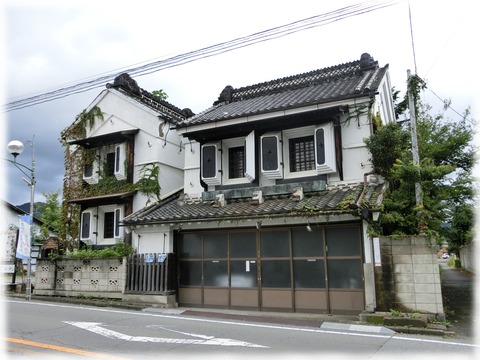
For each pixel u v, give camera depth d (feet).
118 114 60.90
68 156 64.59
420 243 33.55
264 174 45.78
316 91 51.83
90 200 57.82
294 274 40.27
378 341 26.58
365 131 42.70
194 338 27.14
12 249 62.44
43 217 100.27
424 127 49.16
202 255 45.44
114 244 56.70
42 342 25.43
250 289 42.09
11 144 52.16
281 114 43.98
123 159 57.52
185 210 46.88
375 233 35.14
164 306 43.55
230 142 50.29
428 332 29.19
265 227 42.24
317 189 42.45
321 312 38.37
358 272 37.50
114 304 45.06
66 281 52.44
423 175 37.06
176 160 60.18
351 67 55.98
